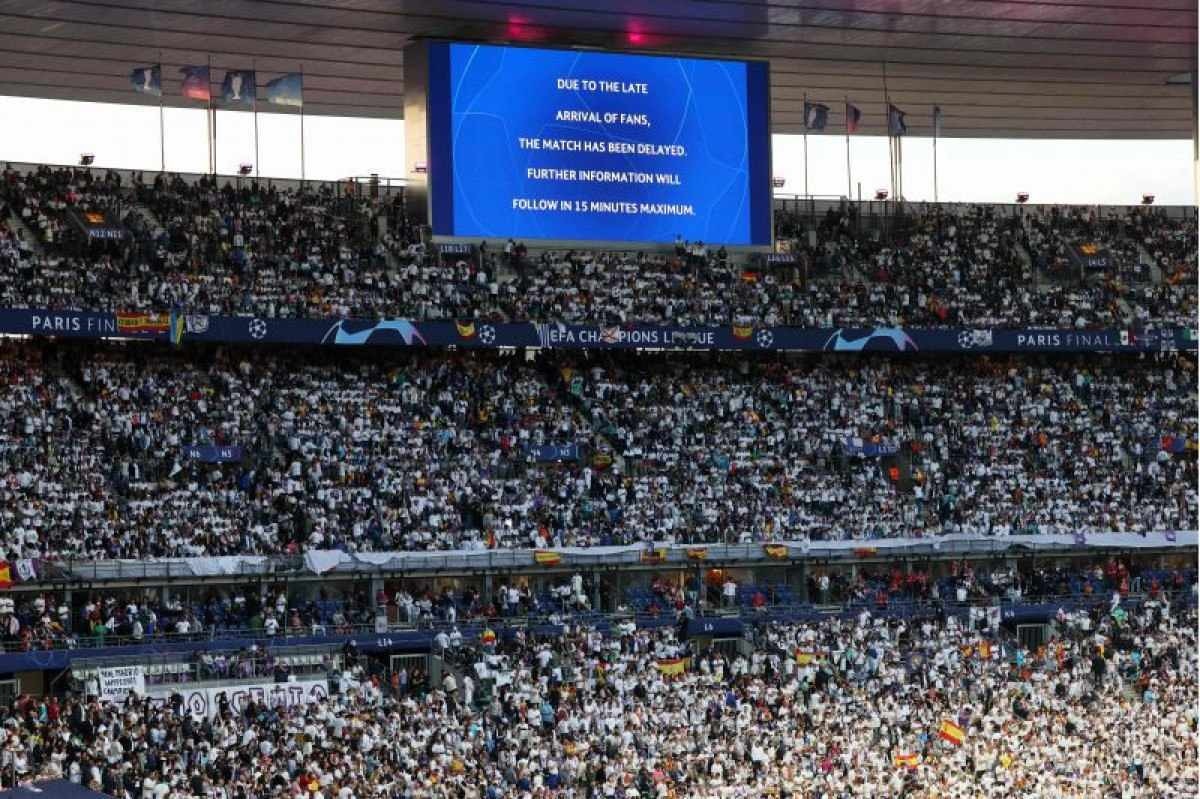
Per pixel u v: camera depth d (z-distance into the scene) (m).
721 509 132.12
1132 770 108.94
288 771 97.00
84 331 122.25
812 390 143.62
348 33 138.88
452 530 123.81
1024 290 153.38
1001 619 131.38
